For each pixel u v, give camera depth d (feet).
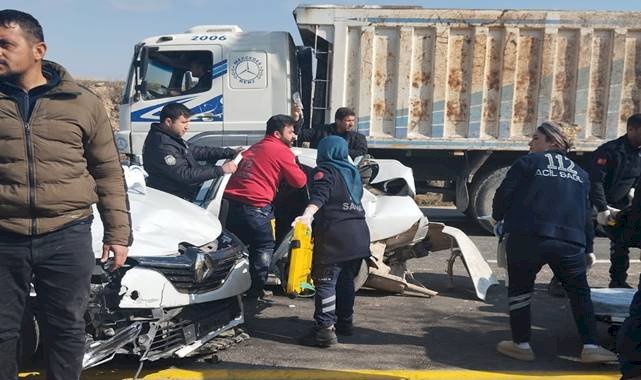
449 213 39.88
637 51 29.43
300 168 18.21
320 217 15.03
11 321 9.73
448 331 16.60
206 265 13.21
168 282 12.66
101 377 12.97
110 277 12.18
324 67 30.53
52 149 9.24
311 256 15.21
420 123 30.04
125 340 12.15
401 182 24.71
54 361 10.04
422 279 22.22
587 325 14.03
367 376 13.38
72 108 9.39
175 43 29.99
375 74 29.89
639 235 12.53
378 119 30.12
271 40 29.73
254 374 13.34
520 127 29.99
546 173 13.88
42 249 9.48
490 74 29.68
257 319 17.33
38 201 9.24
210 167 17.61
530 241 13.74
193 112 30.14
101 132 9.80
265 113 29.94
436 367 14.03
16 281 9.61
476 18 29.22
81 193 9.59
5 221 9.27
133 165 19.22
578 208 13.88
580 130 29.89
